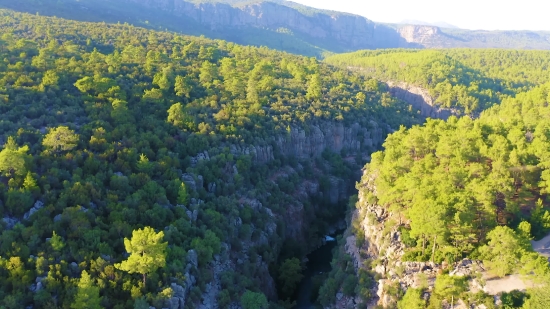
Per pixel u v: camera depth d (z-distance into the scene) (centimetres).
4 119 8812
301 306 8869
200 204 8794
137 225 7225
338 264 9025
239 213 9481
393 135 10769
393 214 8300
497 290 6031
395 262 7325
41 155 7850
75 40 17112
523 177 8006
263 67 16950
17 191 6838
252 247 9144
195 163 9931
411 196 7625
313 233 11662
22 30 17538
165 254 6381
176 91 13125
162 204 8050
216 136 11025
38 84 10812
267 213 10294
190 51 18688
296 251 10550
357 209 10006
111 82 11700
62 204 6981
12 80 10781
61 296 5769
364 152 15350
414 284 6744
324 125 14525
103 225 6962
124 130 9581
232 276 7900
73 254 6319
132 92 11950
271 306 8100
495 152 8344
